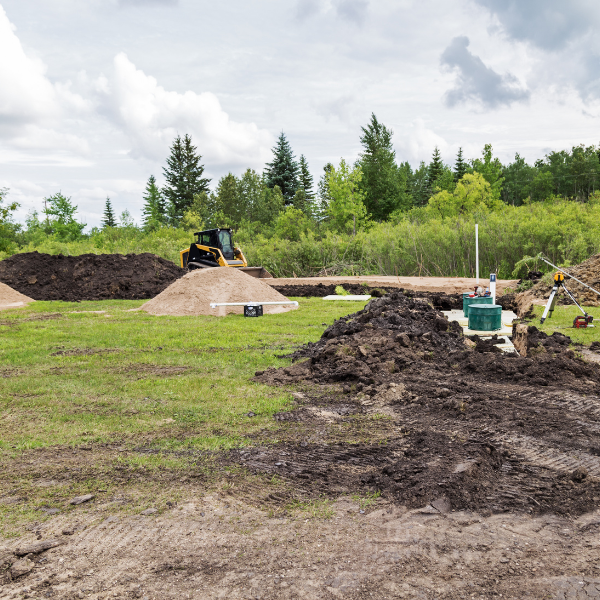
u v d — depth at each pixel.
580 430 5.31
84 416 5.98
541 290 15.50
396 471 4.30
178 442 5.13
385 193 52.69
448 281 21.77
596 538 3.33
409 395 6.42
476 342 8.82
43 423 5.75
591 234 20.73
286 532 3.44
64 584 2.90
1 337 11.40
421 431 5.28
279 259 29.67
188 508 3.79
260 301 15.90
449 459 4.48
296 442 5.10
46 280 22.78
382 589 2.81
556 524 3.52
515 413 5.78
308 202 63.69
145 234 54.66
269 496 3.97
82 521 3.62
